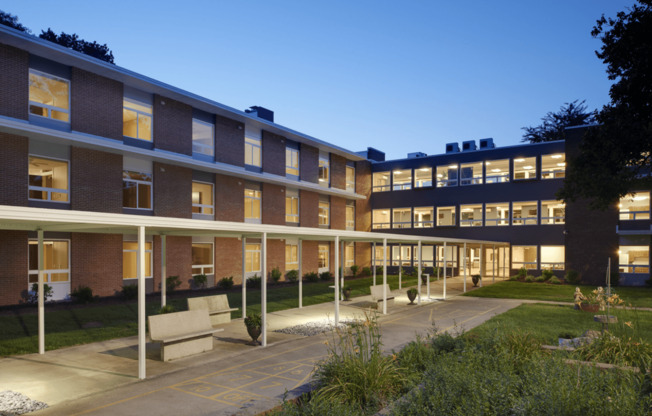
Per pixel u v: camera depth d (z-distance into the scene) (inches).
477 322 600.7
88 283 782.5
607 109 872.9
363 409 237.6
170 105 935.0
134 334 511.5
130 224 342.6
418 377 271.7
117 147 793.6
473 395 200.2
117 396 303.4
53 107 739.4
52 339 478.6
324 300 849.5
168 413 272.2
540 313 675.4
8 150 682.2
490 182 1461.6
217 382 334.0
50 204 737.0
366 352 280.2
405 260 1612.9
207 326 440.8
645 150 828.6
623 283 1205.1
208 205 1038.4
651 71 752.3
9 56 680.4
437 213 1560.0
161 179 916.0
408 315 673.6
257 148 1182.3
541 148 1380.4
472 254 1541.6
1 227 394.9
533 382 216.1
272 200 1216.8
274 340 483.5
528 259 1392.7
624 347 311.1
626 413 173.8
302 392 278.8
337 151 1457.9
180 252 952.9
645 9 786.8
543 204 1374.3
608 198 900.6
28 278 701.3
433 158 1573.6
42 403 288.8
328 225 1455.5
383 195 1673.2
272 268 1206.9
